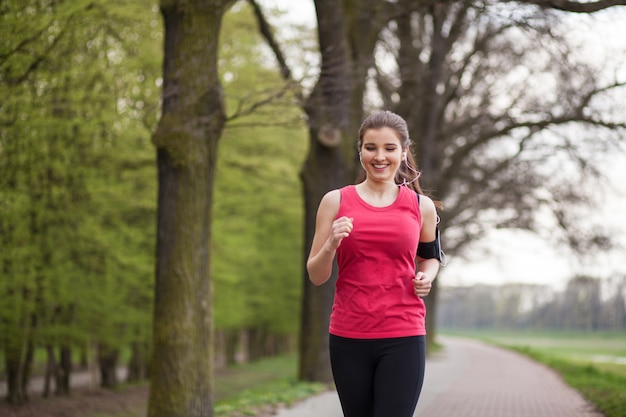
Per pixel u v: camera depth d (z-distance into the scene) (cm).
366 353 320
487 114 1988
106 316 1499
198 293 910
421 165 1892
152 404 902
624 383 1512
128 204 1438
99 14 1173
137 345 2341
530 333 11181
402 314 319
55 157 1287
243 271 2541
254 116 1484
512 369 2302
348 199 326
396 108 1598
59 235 1344
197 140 905
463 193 2373
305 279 1439
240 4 1616
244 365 3152
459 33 1842
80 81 1262
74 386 2231
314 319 1420
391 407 313
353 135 1432
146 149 1432
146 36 1318
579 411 1077
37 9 1045
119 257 1402
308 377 1411
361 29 1387
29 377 1585
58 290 1342
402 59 1700
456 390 1427
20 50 1000
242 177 1775
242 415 917
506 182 2052
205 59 913
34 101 1109
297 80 1048
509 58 1833
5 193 1180
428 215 333
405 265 323
